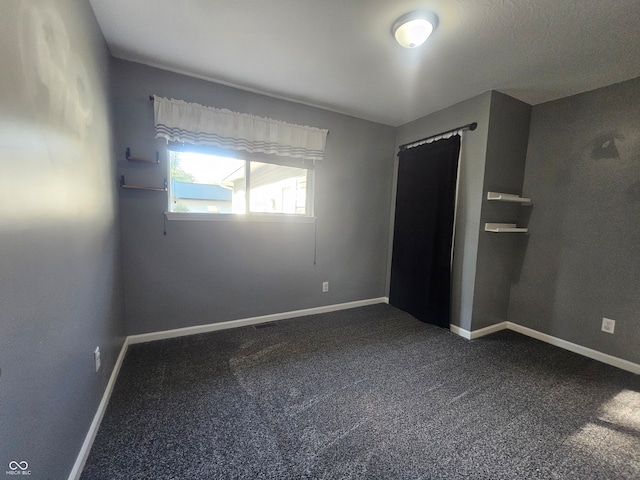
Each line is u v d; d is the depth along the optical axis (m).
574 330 2.55
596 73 2.18
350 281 3.55
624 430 1.57
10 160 0.76
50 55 1.02
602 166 2.37
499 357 2.38
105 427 1.49
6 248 0.75
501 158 2.68
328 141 3.17
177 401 1.71
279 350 2.40
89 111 1.48
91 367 1.42
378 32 1.79
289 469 1.28
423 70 2.24
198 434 1.46
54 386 1.01
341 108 3.08
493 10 1.56
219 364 2.15
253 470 1.27
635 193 2.21
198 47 2.02
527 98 2.67
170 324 2.56
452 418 1.63
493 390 1.91
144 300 2.44
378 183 3.61
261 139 2.70
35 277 0.89
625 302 2.26
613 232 2.32
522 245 2.90
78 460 1.22
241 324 2.88
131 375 1.97
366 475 1.26
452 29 1.72
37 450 0.89
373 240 3.67
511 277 2.99
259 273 2.94
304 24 1.74
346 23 1.72
